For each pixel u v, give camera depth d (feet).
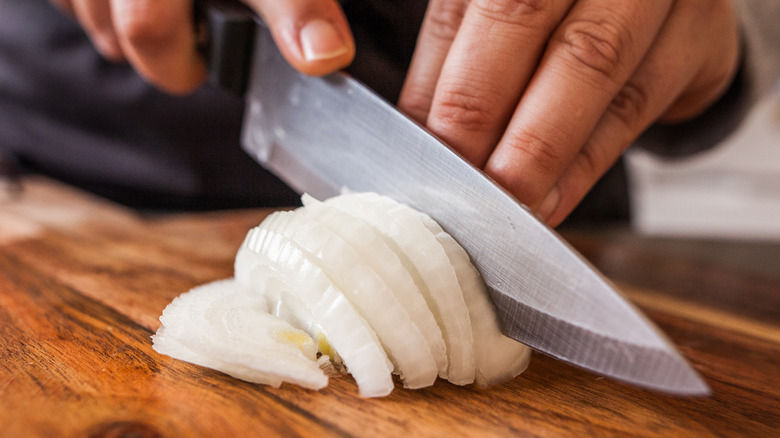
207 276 1.02
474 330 0.72
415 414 0.66
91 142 1.45
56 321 0.82
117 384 0.68
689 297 1.11
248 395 0.67
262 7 0.91
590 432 0.65
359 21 1.22
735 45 1.04
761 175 2.30
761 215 2.27
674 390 0.60
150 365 0.72
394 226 0.72
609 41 0.73
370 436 0.63
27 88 1.42
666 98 0.84
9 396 0.66
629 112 0.81
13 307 0.86
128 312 0.86
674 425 0.67
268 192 1.47
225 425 0.63
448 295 0.70
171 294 0.93
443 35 0.80
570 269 0.67
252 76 1.00
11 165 1.49
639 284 1.18
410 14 1.23
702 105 1.13
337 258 0.70
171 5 1.00
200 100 1.37
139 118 1.39
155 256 1.11
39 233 1.23
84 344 0.76
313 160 0.92
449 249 0.74
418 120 0.82
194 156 1.42
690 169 2.32
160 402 0.66
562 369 0.76
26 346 0.75
